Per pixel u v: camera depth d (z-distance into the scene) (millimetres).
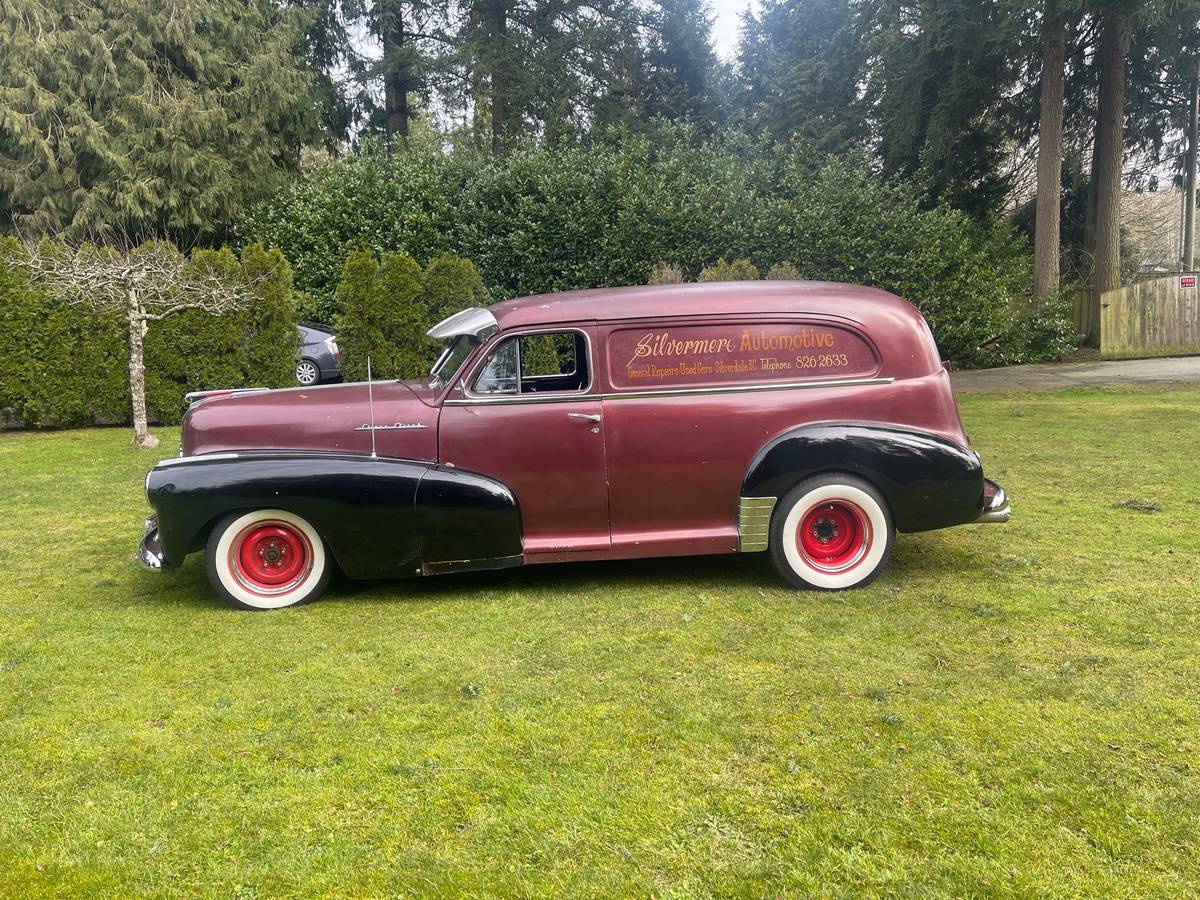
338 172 15977
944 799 2709
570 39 24422
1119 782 2770
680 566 5449
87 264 10469
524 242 15383
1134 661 3697
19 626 4473
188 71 18031
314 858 2506
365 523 4684
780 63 24516
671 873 2400
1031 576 4938
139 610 4754
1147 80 19312
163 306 11422
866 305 4863
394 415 4789
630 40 26609
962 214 17734
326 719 3367
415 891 2354
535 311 4824
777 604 4621
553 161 16094
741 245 15828
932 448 4715
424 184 15531
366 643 4199
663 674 3723
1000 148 20500
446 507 4691
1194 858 2396
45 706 3510
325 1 23094
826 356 4809
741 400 4762
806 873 2375
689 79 28594
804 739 3111
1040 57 18469
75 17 16422
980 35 17359
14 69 15859
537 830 2611
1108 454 8484
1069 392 13672
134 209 16406
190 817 2723
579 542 4844
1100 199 19062
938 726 3174
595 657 3938
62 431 11867
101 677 3807
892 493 4730
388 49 24281
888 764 2920
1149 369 16359
